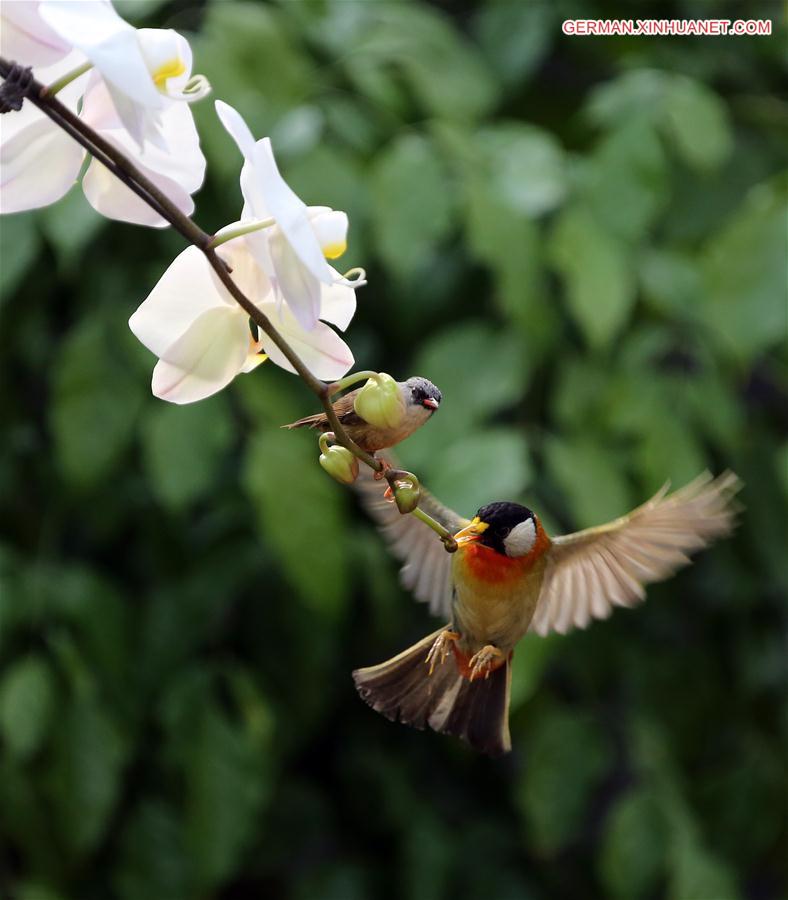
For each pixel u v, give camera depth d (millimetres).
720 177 3367
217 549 3275
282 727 3367
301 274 2201
